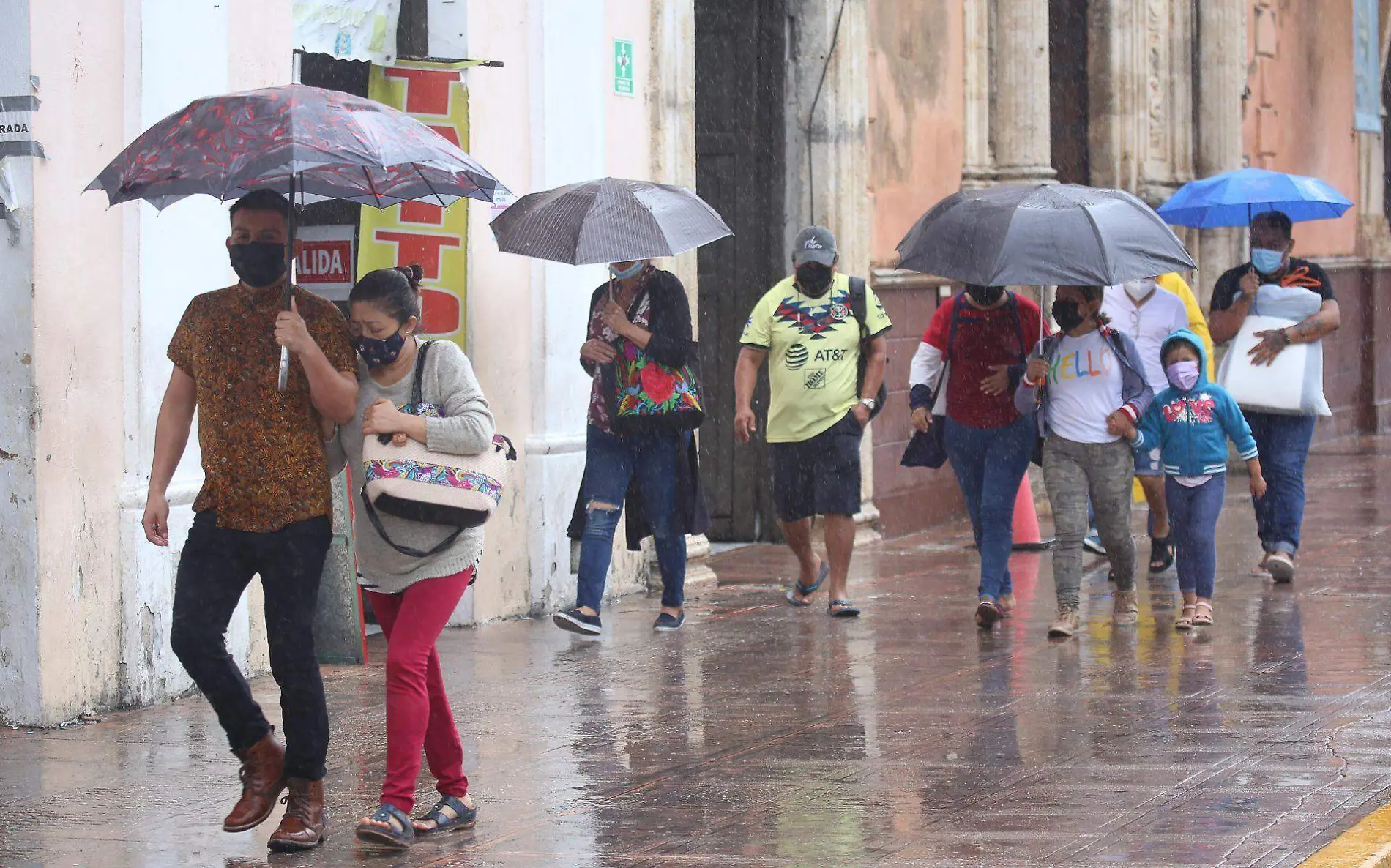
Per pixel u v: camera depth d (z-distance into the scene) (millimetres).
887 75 42469
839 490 30469
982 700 23438
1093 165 52812
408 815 17016
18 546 21984
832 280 30609
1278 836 16547
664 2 34438
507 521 30641
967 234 25953
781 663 26406
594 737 21625
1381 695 23250
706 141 40031
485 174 17000
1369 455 61875
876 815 17766
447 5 29297
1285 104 65125
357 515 17406
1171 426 28766
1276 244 33906
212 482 16938
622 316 27594
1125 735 21125
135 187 16750
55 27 22016
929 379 30391
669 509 28953
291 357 16984
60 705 22344
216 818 18250
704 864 16156
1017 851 16266
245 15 25219
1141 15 52812
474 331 29656
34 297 21766
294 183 17094
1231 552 37875
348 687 24781
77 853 16984
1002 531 29219
